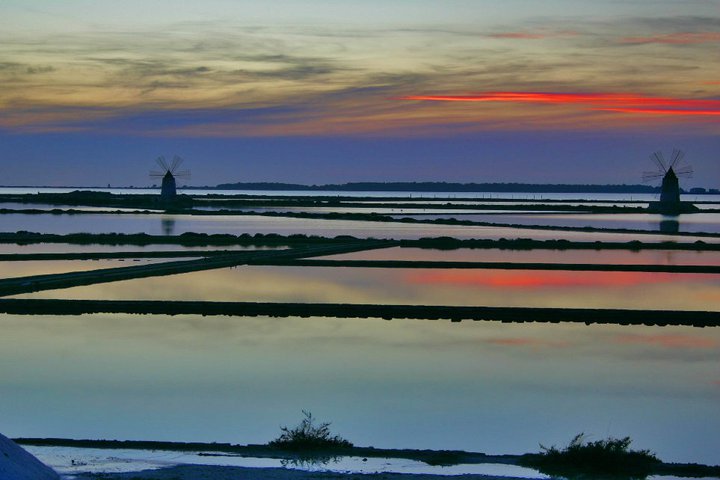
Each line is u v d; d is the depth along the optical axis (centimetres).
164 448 2814
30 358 4478
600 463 2666
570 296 6725
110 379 4053
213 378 4072
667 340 5131
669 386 4031
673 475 2592
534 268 8625
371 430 3275
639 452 2753
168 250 10088
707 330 5491
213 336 5091
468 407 3628
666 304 6338
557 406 3662
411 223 16712
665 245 11388
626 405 3691
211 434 3186
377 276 7894
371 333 5238
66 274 7362
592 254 10350
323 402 3675
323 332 5262
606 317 5753
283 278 7669
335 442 2883
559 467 2658
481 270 8531
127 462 2627
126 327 5384
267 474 2458
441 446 3072
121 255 9319
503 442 3127
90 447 2819
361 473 2503
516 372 4266
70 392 3806
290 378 4100
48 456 2695
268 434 3203
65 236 11400
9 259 8869
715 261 9550
